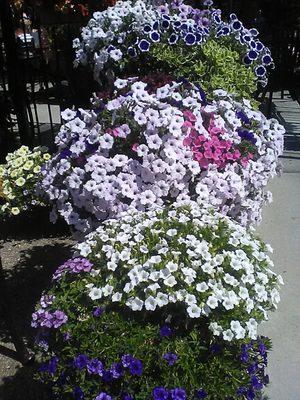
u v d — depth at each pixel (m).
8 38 4.98
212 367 2.14
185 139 2.97
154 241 2.39
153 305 2.18
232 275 2.36
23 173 4.44
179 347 2.14
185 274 2.25
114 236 2.53
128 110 3.03
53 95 7.18
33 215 4.77
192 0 5.45
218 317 2.21
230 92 3.53
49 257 4.20
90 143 3.01
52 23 4.54
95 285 2.35
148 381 2.11
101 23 3.99
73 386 2.20
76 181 2.98
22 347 2.94
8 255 4.25
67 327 2.26
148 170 2.90
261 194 3.39
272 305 2.46
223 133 3.09
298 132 6.40
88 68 4.52
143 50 3.69
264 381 2.37
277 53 7.62
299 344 3.05
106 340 2.17
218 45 3.88
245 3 7.06
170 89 3.17
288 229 4.30
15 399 2.76
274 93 8.14
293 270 3.75
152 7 4.18
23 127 5.36
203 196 2.94
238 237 2.47
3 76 5.30
